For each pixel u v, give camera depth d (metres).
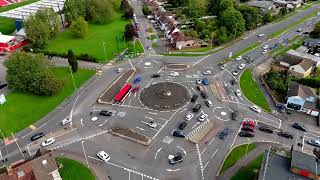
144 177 103.25
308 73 159.12
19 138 121.06
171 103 138.62
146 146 115.81
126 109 135.88
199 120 127.56
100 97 142.62
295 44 191.38
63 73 163.38
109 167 107.19
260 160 109.06
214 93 145.50
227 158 110.25
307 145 116.19
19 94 147.88
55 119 131.12
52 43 199.75
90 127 126.00
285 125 126.31
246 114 132.25
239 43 194.12
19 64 144.75
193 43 189.62
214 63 171.62
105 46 193.38
